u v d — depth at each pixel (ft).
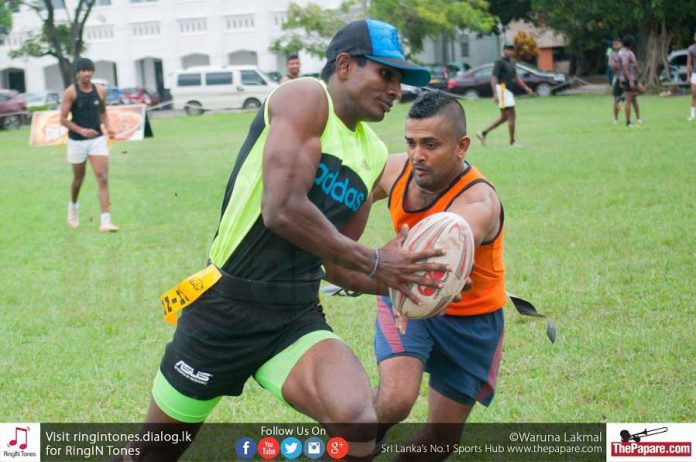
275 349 14.56
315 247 13.53
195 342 14.51
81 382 22.59
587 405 20.17
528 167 57.67
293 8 161.79
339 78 14.12
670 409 19.74
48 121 103.60
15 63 211.41
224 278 14.30
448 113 15.52
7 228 45.42
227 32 195.00
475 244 15.33
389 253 14.07
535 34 209.46
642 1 137.28
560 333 25.03
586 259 33.06
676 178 50.24
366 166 14.58
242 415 20.53
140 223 45.60
